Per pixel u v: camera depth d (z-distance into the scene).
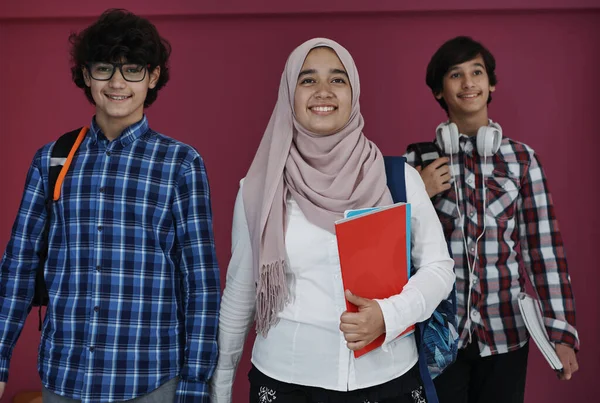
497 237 2.44
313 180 1.88
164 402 1.87
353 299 1.66
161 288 1.88
